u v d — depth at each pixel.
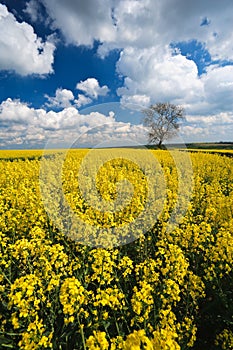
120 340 2.50
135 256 5.20
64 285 2.88
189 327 3.29
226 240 4.18
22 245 4.18
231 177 12.97
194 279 3.71
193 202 8.34
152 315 3.41
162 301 3.57
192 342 3.18
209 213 6.38
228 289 4.13
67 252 5.22
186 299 3.88
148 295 3.08
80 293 2.84
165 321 3.07
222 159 18.08
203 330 3.78
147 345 2.12
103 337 2.33
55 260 4.02
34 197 7.59
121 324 3.36
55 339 3.20
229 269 3.95
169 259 3.77
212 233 5.75
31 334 2.71
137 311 2.94
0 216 6.15
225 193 10.36
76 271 4.46
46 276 3.66
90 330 3.25
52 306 3.57
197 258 4.64
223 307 3.95
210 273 4.13
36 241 4.67
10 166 14.82
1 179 11.50
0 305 3.80
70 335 3.37
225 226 5.39
